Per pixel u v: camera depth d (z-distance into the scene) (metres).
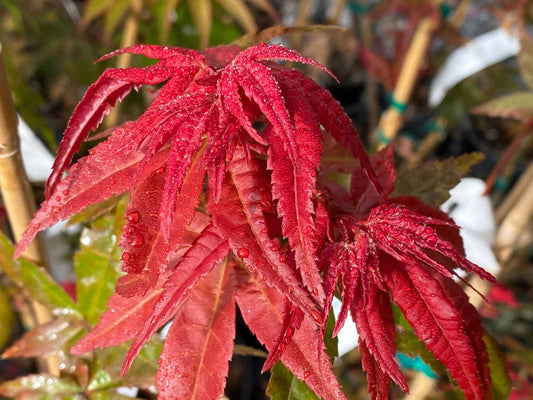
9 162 0.19
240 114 0.13
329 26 0.18
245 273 0.16
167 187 0.13
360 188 0.18
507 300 0.37
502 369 0.19
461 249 0.17
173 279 0.13
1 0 0.40
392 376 0.14
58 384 0.20
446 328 0.15
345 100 0.70
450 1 0.56
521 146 0.52
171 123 0.13
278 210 0.13
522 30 0.38
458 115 0.57
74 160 0.37
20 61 0.47
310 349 0.15
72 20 0.50
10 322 0.25
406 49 0.52
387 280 0.15
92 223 0.20
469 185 0.29
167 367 0.15
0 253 0.21
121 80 0.14
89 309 0.20
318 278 0.13
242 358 0.43
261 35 0.18
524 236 0.43
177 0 0.37
